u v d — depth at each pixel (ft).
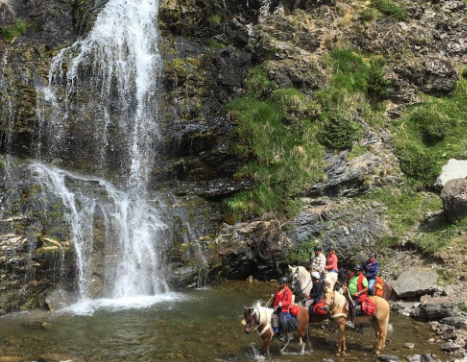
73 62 56.90
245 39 70.85
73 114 55.01
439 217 57.57
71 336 36.99
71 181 50.88
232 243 54.70
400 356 35.53
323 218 57.57
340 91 69.15
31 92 53.21
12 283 42.39
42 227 45.44
